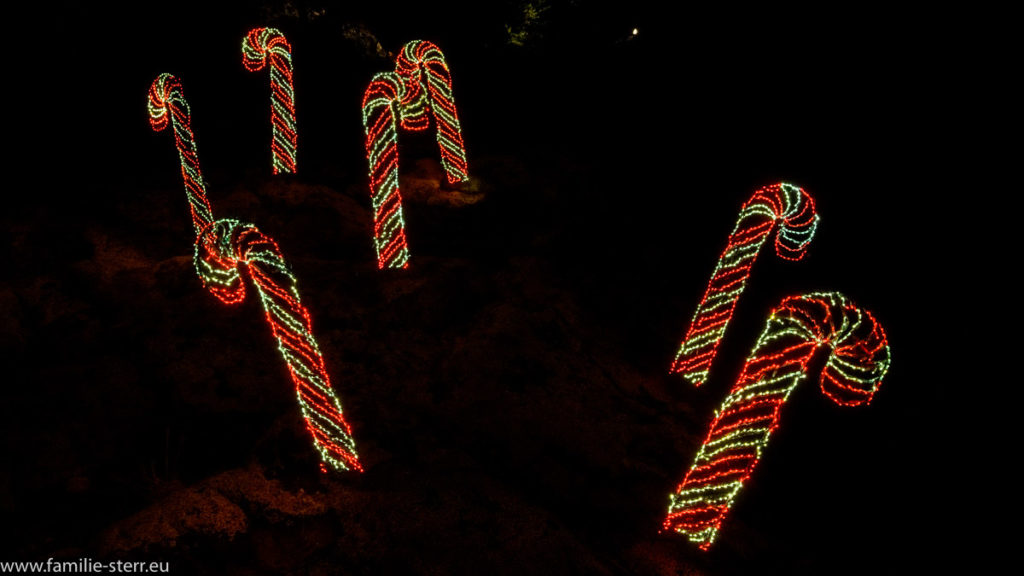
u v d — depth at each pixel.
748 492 5.32
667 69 12.12
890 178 8.57
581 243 8.10
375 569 4.15
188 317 6.07
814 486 5.46
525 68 13.69
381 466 4.86
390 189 7.09
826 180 8.88
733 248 6.24
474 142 11.09
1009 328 6.75
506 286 7.09
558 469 5.12
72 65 9.09
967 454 5.75
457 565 4.19
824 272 7.65
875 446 5.81
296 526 4.37
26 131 8.56
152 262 7.28
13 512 4.31
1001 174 8.14
